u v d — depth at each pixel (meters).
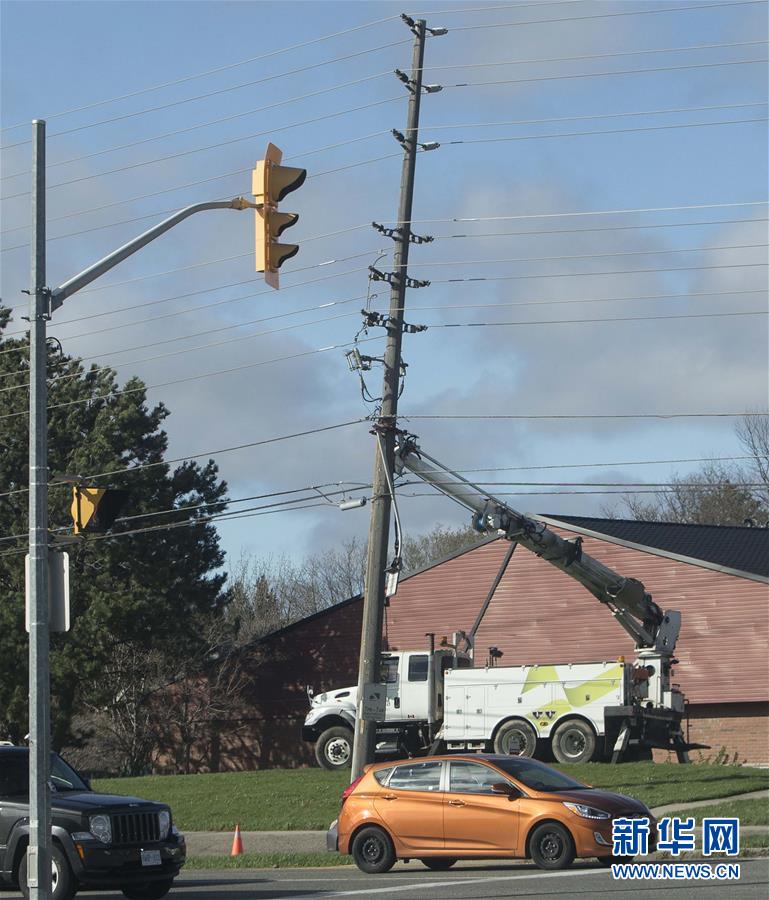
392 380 38.03
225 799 42.41
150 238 21.73
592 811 25.25
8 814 23.75
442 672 49.72
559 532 60.06
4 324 67.19
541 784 26.12
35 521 20.78
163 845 24.16
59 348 27.61
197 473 65.25
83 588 60.75
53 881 23.19
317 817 38.03
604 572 45.97
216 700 63.69
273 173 21.02
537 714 46.69
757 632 54.53
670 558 56.88
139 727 64.12
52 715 58.38
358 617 63.81
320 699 52.66
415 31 39.88
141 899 24.66
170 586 62.31
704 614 55.72
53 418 63.94
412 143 39.41
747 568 56.22
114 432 62.31
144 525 61.97
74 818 23.36
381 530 37.31
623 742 45.41
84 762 67.38
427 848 26.33
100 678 61.41
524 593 59.84
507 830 25.64
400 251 38.62
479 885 23.36
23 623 59.31
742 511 102.94
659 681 46.94
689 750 50.53
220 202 21.50
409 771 27.12
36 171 21.27
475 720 47.66
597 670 46.12
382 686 36.19
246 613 92.06
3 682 58.50
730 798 36.69
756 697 53.97
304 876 27.56
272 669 64.81
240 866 30.78
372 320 37.84
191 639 63.62
